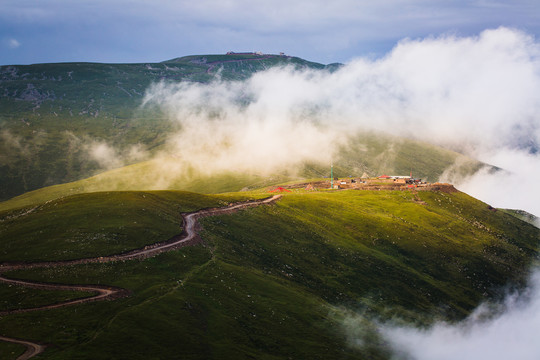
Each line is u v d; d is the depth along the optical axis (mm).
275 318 119562
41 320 90750
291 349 109500
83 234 129125
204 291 117375
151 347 90875
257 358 100312
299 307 130875
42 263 113125
